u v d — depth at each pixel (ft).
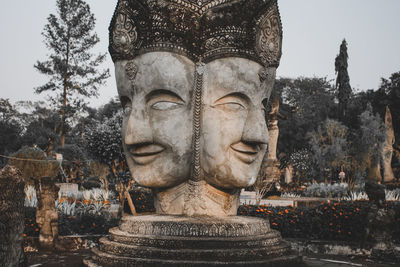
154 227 13.47
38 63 102.17
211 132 15.01
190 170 15.56
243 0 15.39
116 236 13.87
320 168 100.99
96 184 73.97
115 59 16.34
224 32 15.26
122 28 15.89
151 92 15.24
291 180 92.94
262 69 15.94
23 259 10.73
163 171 15.31
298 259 13.64
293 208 24.81
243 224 13.62
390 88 124.88
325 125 111.65
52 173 57.62
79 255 17.39
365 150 96.02
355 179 82.84
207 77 15.24
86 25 103.19
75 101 106.11
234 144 15.43
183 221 13.47
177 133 15.08
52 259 16.35
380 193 17.02
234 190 16.05
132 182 33.55
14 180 9.42
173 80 14.97
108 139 36.96
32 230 21.03
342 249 18.72
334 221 22.04
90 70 105.60
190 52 15.24
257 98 15.90
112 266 12.53
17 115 133.90
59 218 22.57
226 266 11.70
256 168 16.31
